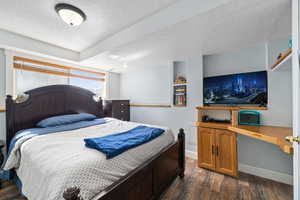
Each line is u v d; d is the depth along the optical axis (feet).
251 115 6.74
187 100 9.52
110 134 5.92
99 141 4.40
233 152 6.73
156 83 11.59
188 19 4.62
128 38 6.34
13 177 5.64
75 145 4.35
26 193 3.76
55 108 8.14
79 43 8.16
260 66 7.25
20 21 5.83
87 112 9.82
